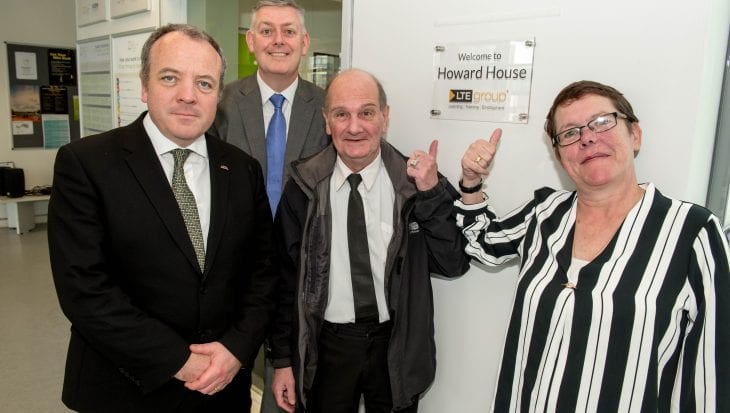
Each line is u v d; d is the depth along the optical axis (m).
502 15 1.47
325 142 1.93
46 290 4.24
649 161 1.28
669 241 1.06
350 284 1.56
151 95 1.29
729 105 1.29
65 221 1.25
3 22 5.83
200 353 1.34
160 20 2.94
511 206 1.52
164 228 1.31
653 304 1.03
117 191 1.28
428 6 1.63
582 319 1.10
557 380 1.13
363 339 1.56
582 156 1.13
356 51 1.84
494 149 1.39
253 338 1.46
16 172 5.83
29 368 2.98
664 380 1.06
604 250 1.13
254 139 1.88
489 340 1.61
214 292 1.39
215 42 1.37
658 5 1.22
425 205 1.45
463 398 1.70
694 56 1.19
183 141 1.36
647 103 1.26
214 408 1.49
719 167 1.34
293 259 1.63
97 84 3.70
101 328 1.23
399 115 1.75
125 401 1.34
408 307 1.55
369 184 1.56
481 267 1.60
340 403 1.60
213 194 1.40
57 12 6.16
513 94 1.48
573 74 1.36
